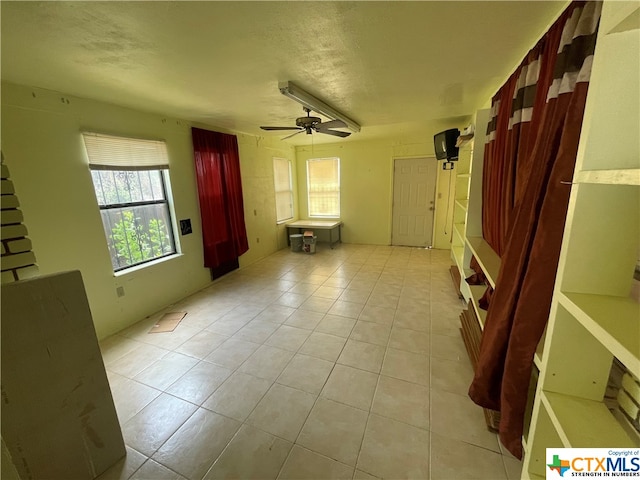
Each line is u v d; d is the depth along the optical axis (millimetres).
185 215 3650
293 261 5172
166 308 3363
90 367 1382
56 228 2383
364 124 4148
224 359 2355
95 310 2678
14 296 1134
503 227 2145
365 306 3262
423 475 1393
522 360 1195
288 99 2768
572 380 928
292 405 1847
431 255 5289
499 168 2258
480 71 2121
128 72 1983
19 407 1174
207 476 1426
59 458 1300
